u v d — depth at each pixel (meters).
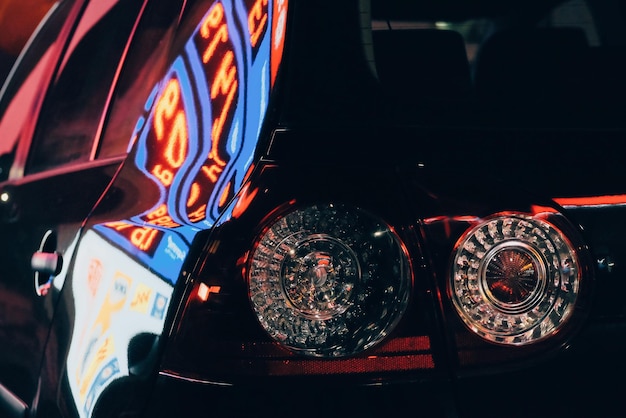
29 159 1.76
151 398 1.08
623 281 1.08
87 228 1.36
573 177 1.10
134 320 1.14
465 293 1.05
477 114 1.13
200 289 1.06
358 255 1.05
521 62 1.19
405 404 1.04
